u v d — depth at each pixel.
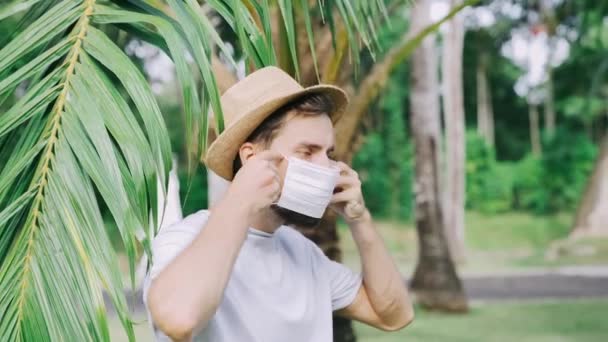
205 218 1.55
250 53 1.49
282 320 1.55
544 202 24.77
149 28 1.50
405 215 23.47
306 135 1.49
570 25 19.33
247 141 1.54
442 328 8.87
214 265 1.30
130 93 1.31
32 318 1.22
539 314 9.77
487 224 23.67
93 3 1.43
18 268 1.23
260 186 1.37
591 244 18.25
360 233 1.75
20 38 1.38
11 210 1.25
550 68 25.02
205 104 1.39
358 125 3.51
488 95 29.53
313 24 3.24
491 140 29.41
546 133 25.86
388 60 3.40
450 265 10.35
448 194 18.11
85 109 1.31
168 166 1.29
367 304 1.80
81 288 1.23
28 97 1.32
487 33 24.36
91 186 1.27
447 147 18.33
